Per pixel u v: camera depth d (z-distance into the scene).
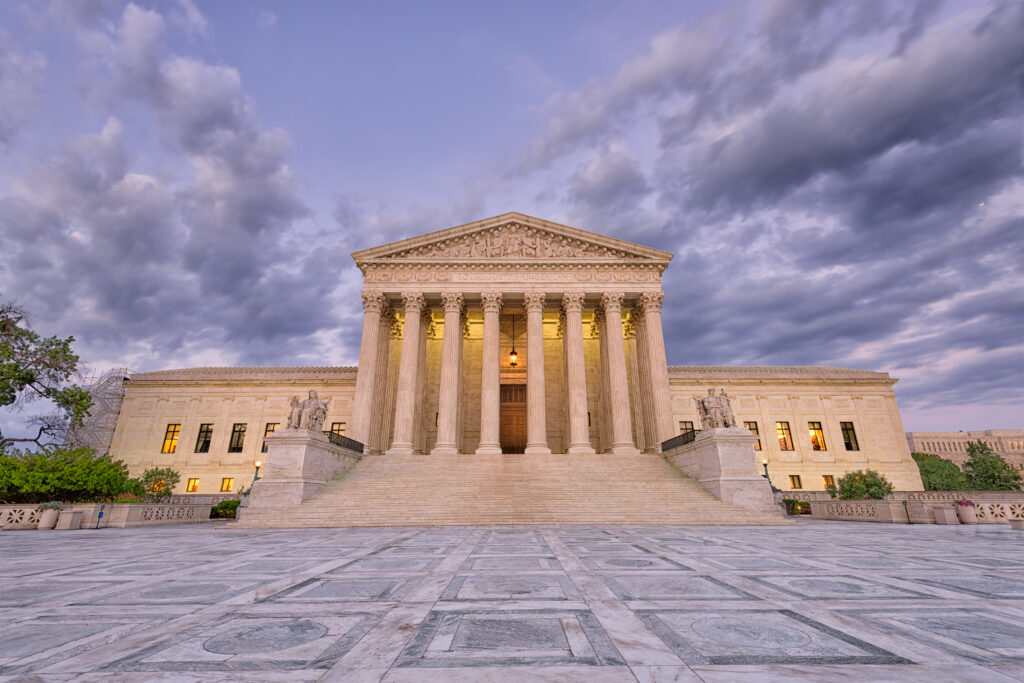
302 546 13.13
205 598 6.52
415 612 5.69
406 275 39.47
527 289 39.16
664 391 36.94
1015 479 50.16
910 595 6.53
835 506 25.91
